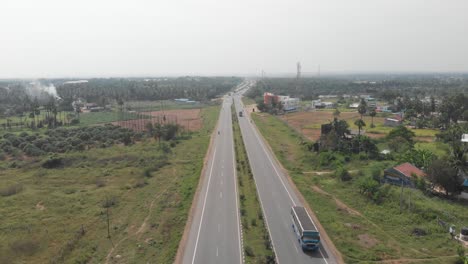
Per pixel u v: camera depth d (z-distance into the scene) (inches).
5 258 2087.8
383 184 3063.5
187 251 2086.6
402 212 2573.8
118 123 7352.4
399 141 4362.7
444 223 2365.9
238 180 3425.2
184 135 5807.1
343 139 4544.8
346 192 3051.2
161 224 2459.4
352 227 2395.4
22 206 2913.4
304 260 1991.9
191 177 3523.6
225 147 4886.8
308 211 2674.7
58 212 2763.3
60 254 2084.2
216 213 2645.2
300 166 3954.2
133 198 3036.4
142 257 2022.6
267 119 7539.4
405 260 1961.1
